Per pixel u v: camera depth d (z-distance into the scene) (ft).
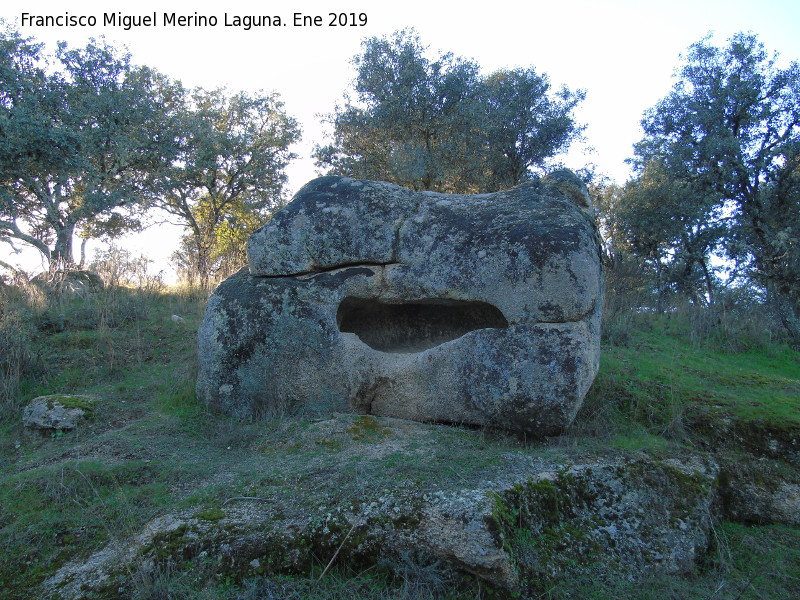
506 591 11.35
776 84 53.21
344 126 57.00
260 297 19.11
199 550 11.81
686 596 12.38
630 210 55.77
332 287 18.76
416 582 11.28
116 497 13.96
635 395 19.66
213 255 42.91
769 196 52.90
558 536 13.04
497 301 17.10
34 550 12.17
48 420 18.13
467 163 54.34
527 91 58.65
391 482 13.23
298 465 14.66
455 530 11.71
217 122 63.98
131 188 54.54
